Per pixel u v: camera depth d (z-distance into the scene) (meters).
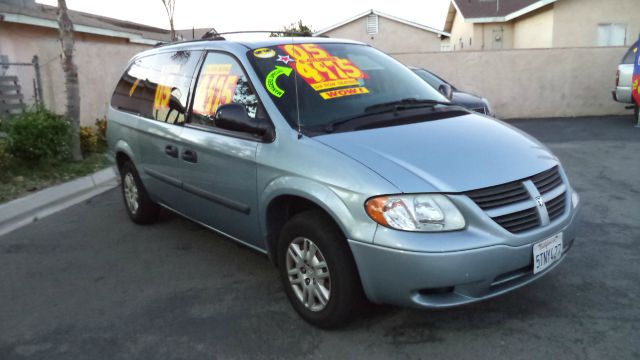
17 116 8.48
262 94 3.72
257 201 3.67
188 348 3.29
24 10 14.81
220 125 3.68
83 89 11.66
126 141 5.48
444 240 2.82
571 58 14.48
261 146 3.58
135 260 4.81
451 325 3.36
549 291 3.75
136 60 5.80
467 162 3.09
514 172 3.11
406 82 4.35
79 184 7.72
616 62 14.31
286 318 3.58
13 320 3.79
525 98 14.88
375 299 3.03
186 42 4.91
